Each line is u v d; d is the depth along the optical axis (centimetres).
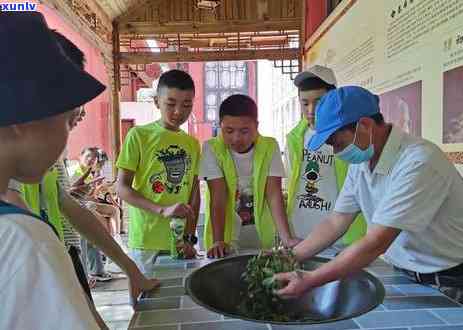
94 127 589
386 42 229
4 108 44
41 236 47
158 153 167
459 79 159
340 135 101
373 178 110
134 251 165
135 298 107
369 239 97
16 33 46
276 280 101
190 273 120
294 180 185
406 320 87
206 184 170
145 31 493
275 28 486
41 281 45
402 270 119
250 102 158
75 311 46
